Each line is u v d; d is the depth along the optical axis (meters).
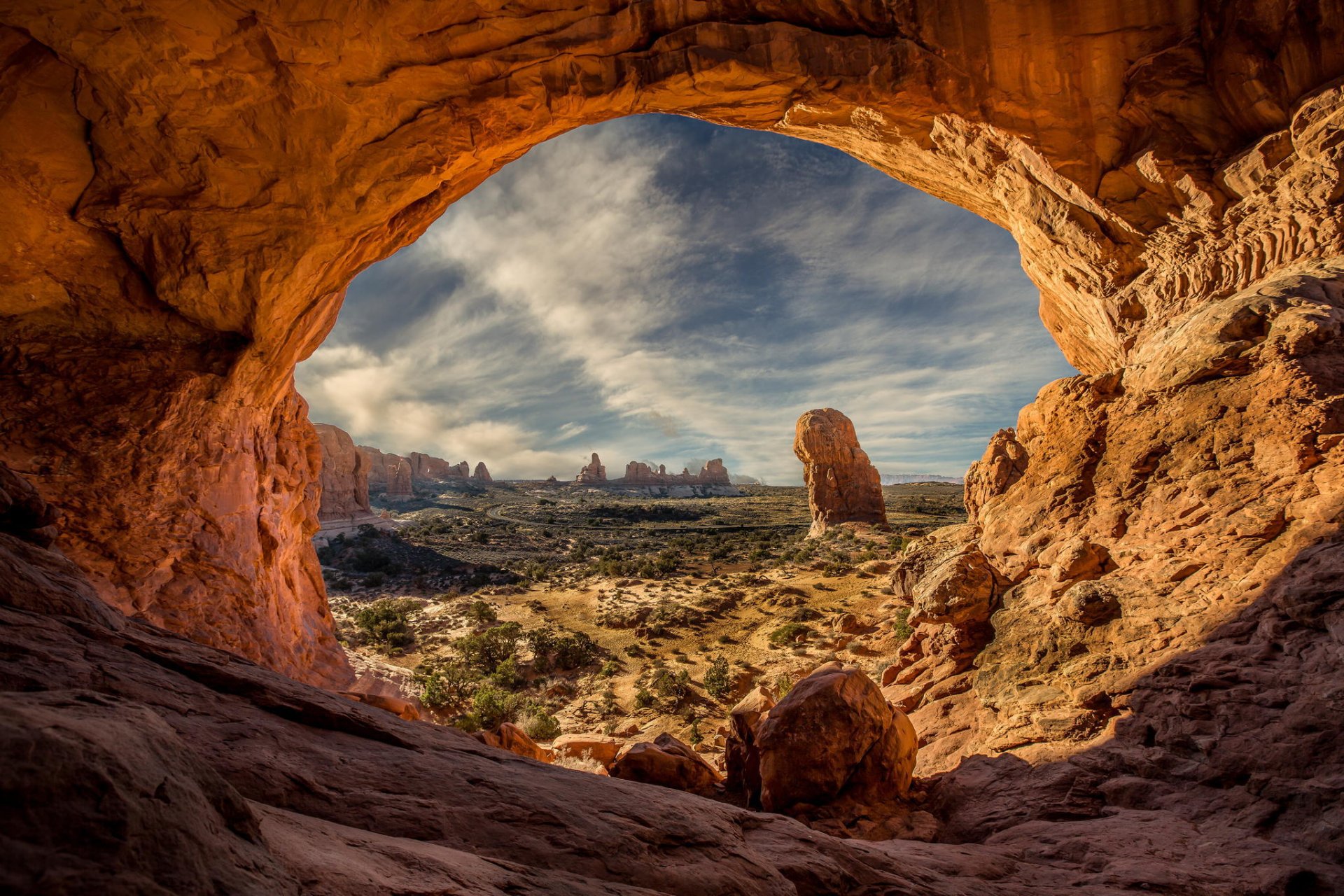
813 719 8.69
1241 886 5.16
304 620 17.70
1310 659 6.88
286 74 10.86
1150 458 10.80
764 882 4.31
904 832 7.83
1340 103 10.37
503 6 11.02
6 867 1.51
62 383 11.55
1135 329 13.97
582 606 45.44
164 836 1.90
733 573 53.44
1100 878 5.53
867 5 12.18
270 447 15.57
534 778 4.89
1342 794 5.65
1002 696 9.85
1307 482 8.52
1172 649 8.34
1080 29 12.02
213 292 12.27
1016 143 13.17
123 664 4.38
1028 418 13.98
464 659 34.38
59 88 10.44
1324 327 9.45
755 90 12.87
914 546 14.75
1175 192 12.50
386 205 12.56
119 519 11.05
